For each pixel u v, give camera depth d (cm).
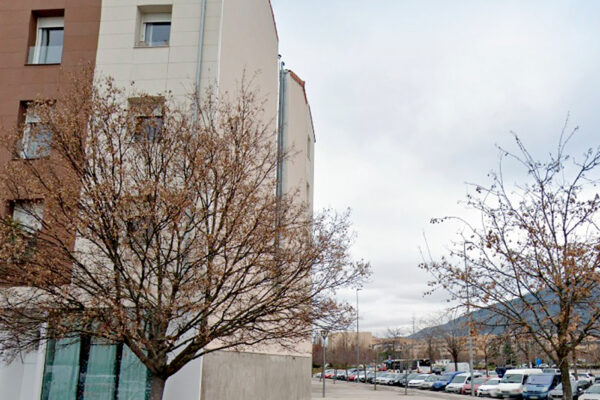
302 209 1388
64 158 1109
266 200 1194
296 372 2327
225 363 1515
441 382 5175
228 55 1720
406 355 7525
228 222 1116
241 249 1135
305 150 2834
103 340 1368
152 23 1734
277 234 1173
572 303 806
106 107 1164
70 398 1424
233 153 1254
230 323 1094
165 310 1019
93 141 1105
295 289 1138
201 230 1109
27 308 1140
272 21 2384
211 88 1403
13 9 1775
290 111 2555
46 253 1049
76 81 1252
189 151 1152
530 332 855
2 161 1526
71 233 1073
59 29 1792
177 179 1175
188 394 1350
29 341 1102
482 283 878
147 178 1112
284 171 2339
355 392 4403
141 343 1119
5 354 1284
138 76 1634
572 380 3484
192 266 1078
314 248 1182
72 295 1071
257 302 1116
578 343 822
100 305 1058
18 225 1088
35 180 1112
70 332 1096
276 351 2006
